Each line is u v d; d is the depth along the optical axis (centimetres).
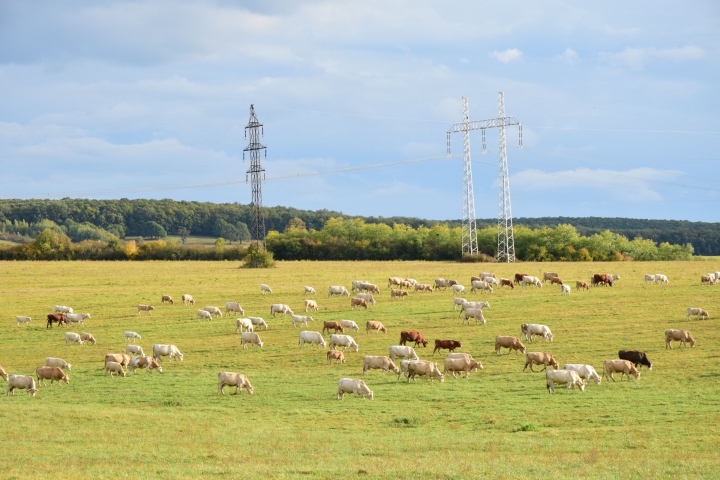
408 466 2047
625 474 1927
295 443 2489
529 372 3994
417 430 2736
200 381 3997
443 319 6022
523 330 5050
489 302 6844
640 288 7531
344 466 2077
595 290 7475
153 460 2255
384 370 4122
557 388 3516
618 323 5550
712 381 3572
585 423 2778
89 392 3725
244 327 5838
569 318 5853
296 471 2016
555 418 2875
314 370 4300
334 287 7662
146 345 5391
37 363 4797
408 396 3409
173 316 6619
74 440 2577
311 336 5050
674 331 4606
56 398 3566
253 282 9088
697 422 2716
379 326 5553
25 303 7400
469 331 5466
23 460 2261
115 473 2048
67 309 6800
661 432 2558
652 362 4169
